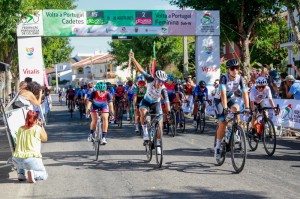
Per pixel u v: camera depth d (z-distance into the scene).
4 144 6.34
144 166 7.09
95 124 8.12
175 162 7.36
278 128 11.37
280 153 8.15
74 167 7.17
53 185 5.89
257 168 6.72
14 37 20.55
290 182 5.77
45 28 17.39
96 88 7.98
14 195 5.38
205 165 7.04
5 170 6.82
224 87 6.50
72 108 19.77
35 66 17.44
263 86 8.03
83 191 5.53
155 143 7.00
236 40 20.42
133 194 5.32
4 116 6.25
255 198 5.00
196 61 18.59
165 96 7.57
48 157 8.30
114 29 17.81
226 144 6.76
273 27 26.45
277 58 30.61
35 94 8.08
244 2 18.77
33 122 6.04
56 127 15.05
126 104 16.22
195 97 12.42
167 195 5.22
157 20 18.03
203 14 18.30
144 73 7.58
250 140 8.55
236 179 5.98
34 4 19.50
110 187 5.71
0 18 15.41
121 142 10.30
